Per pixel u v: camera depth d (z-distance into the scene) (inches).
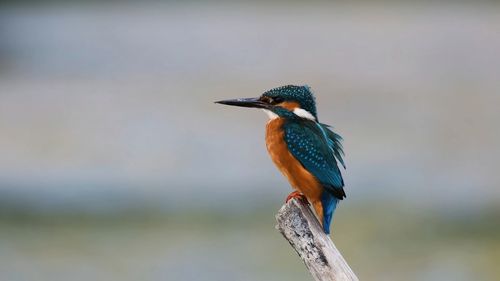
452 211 641.0
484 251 551.2
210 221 615.8
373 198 675.4
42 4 1785.2
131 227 603.2
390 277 522.3
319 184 275.4
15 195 682.8
